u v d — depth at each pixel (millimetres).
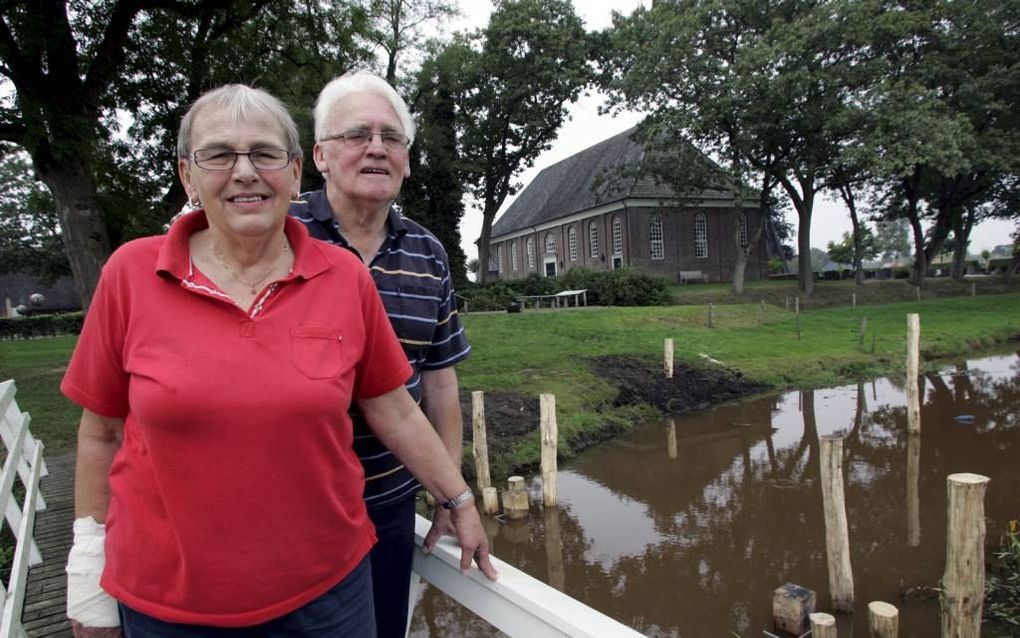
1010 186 35281
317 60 15188
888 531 7613
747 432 12211
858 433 11969
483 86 32875
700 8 26750
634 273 29828
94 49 12117
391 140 1964
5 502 3365
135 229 12867
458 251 32656
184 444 1284
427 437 1721
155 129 12969
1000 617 5379
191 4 12094
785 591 5672
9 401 4656
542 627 1566
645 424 12812
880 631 5082
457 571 1882
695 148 28906
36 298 43625
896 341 19359
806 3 26438
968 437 11375
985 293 34375
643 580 6699
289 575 1375
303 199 2080
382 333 1603
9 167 34938
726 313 23969
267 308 1392
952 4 27609
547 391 12859
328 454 1404
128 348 1345
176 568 1332
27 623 3857
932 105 24609
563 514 8555
